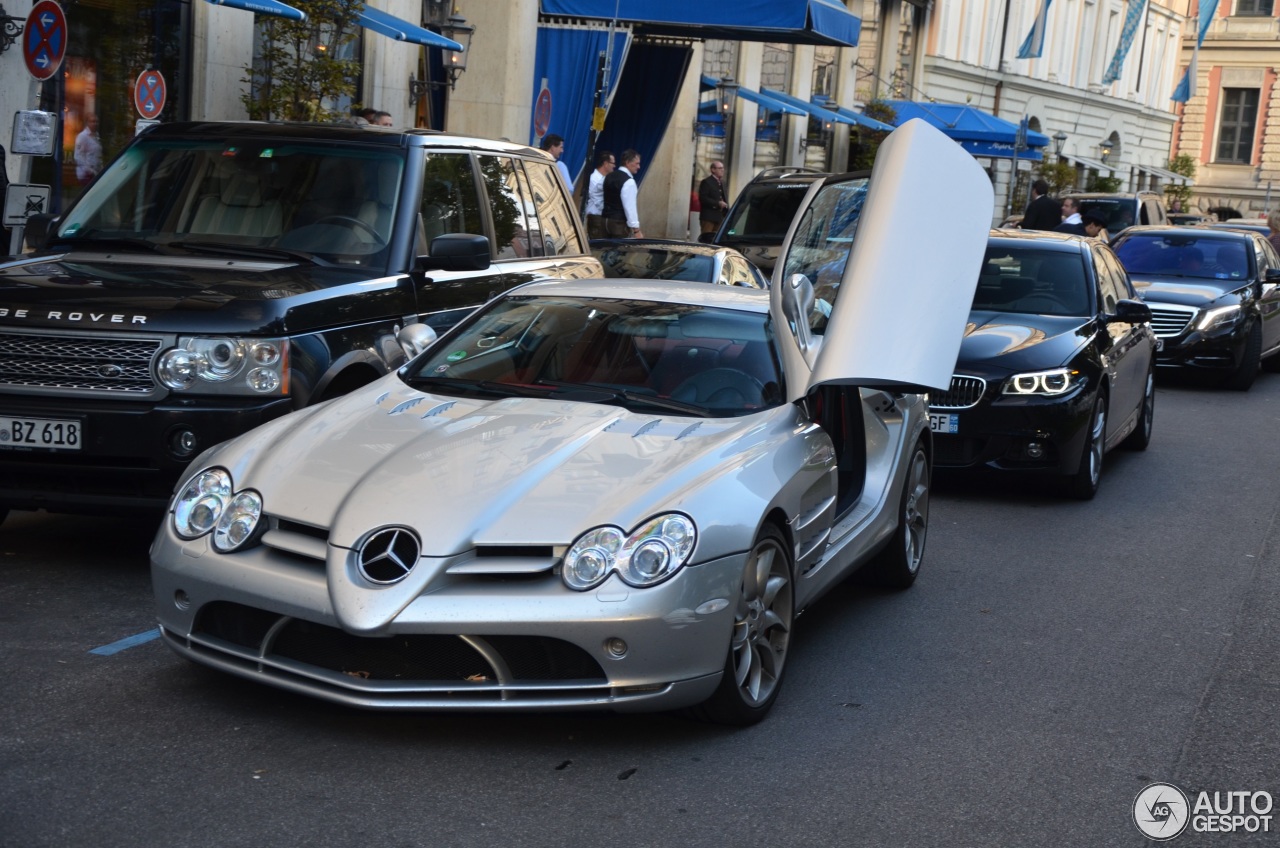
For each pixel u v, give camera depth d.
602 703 4.20
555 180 8.98
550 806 3.97
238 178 7.11
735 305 5.97
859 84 36.56
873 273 5.23
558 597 4.13
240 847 3.60
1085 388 8.92
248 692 4.71
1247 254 17.23
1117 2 55.03
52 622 5.34
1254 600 6.97
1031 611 6.53
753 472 4.71
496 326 5.86
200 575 4.37
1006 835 3.99
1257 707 5.29
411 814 3.86
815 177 18.09
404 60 18.89
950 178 5.74
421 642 4.18
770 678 4.84
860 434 6.23
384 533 4.21
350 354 6.19
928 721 4.91
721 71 29.02
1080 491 9.24
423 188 7.17
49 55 10.11
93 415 5.60
